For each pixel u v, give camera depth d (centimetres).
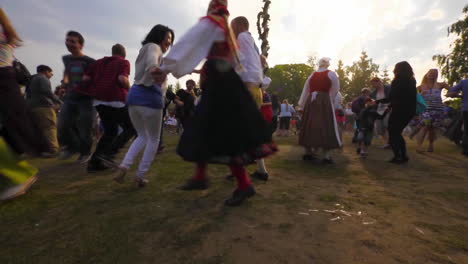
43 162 375
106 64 299
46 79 419
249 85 214
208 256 132
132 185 257
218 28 168
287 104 1026
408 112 369
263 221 173
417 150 497
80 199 215
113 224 168
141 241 147
